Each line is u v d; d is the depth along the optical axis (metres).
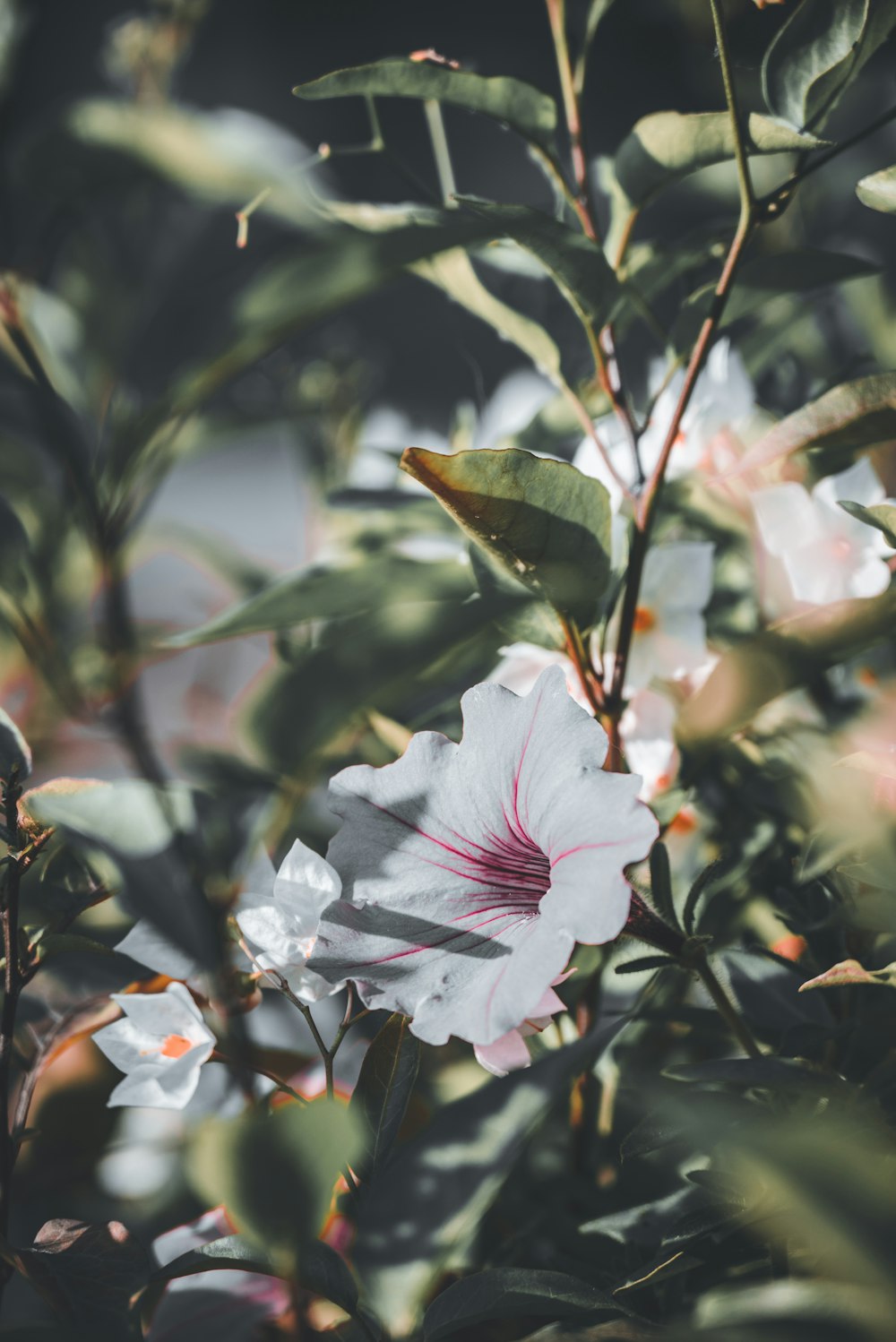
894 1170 0.38
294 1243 0.37
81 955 0.48
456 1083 0.48
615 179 0.48
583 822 0.40
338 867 0.42
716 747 0.46
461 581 0.47
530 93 0.47
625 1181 0.46
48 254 0.46
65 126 0.44
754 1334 0.36
